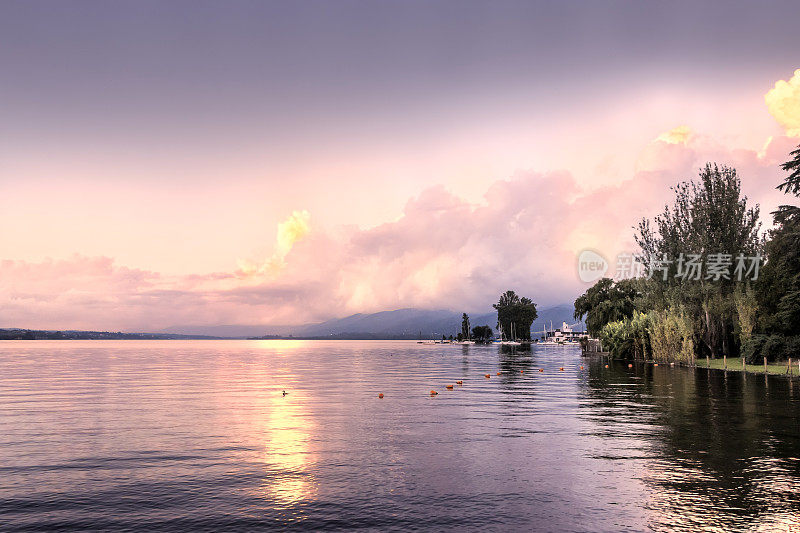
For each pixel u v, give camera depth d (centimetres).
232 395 5047
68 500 1767
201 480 1967
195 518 1575
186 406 4181
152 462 2259
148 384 6450
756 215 9006
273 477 1989
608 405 3881
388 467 2109
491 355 17025
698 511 1544
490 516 1539
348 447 2505
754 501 1623
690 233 9600
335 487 1848
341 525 1494
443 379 6950
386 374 8169
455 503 1658
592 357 13575
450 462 2175
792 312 6600
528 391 5128
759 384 5206
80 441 2745
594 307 14112
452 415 3538
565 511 1564
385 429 2998
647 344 9869
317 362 13312
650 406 3741
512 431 2870
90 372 9062
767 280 7188
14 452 2495
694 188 9462
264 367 10788
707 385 5162
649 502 1628
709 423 2967
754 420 3045
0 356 17688
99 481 1983
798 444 2395
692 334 8512
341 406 4103
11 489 1902
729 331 8969
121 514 1623
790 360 6594
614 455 2242
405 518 1538
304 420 3378
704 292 8762
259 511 1622
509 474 1975
